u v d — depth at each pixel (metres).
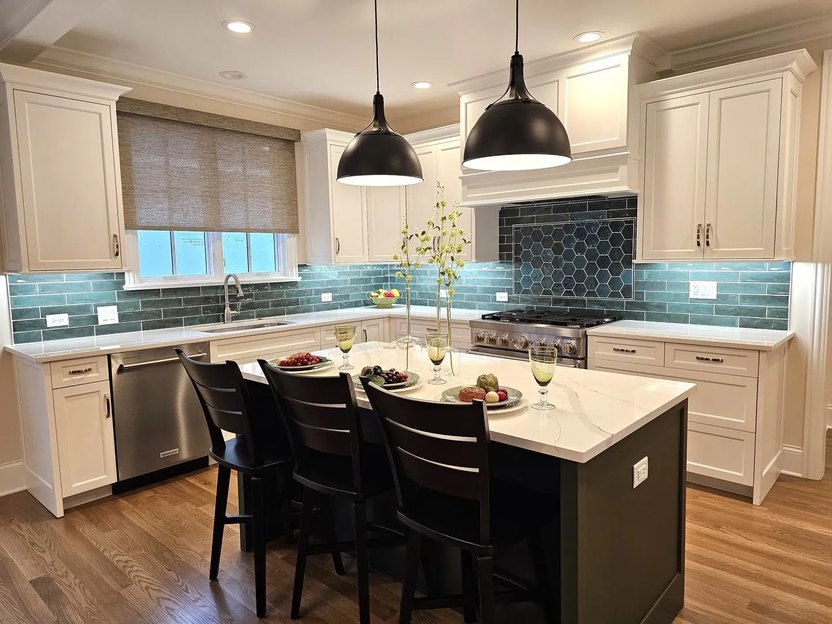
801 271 3.27
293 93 4.30
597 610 1.67
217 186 4.15
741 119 3.08
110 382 3.19
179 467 3.62
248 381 2.63
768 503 3.04
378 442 2.45
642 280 3.90
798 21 3.11
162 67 3.66
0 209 3.15
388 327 4.88
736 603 2.20
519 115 2.04
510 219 4.55
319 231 4.64
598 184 3.48
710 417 3.12
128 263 3.77
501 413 1.79
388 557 2.43
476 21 3.00
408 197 4.77
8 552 2.67
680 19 3.04
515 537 1.61
